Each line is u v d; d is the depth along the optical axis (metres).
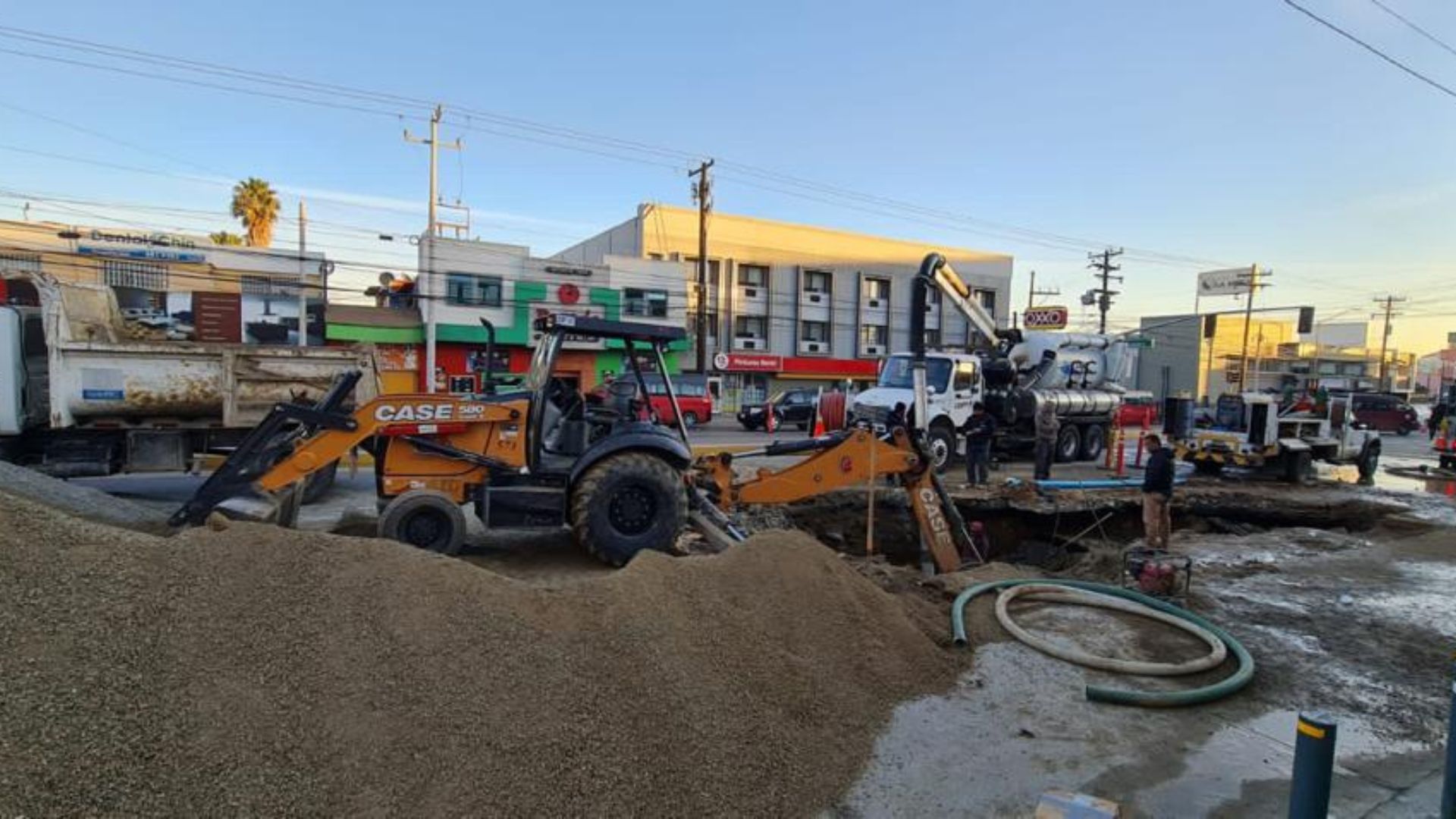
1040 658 5.19
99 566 3.53
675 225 39.94
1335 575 8.17
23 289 10.27
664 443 7.02
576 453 7.36
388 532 6.46
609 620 4.05
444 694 3.33
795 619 4.67
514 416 6.88
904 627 5.07
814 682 4.18
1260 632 6.12
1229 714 4.57
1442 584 7.85
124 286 24.55
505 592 4.13
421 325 30.33
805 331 44.38
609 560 6.75
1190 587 7.39
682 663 3.88
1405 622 6.54
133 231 25.22
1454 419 20.22
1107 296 48.28
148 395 9.69
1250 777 3.82
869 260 46.06
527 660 3.66
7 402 9.02
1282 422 16.41
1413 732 4.51
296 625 3.51
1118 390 19.84
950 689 4.64
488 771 3.04
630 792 3.14
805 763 3.59
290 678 3.23
